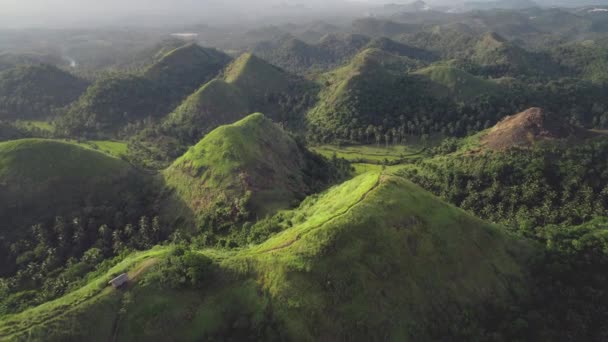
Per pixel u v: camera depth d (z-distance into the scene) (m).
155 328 51.00
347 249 58.31
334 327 51.44
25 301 73.50
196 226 100.31
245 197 102.00
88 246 97.50
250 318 53.16
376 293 55.16
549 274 68.81
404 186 73.00
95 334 49.62
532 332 57.38
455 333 54.62
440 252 63.25
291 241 61.50
